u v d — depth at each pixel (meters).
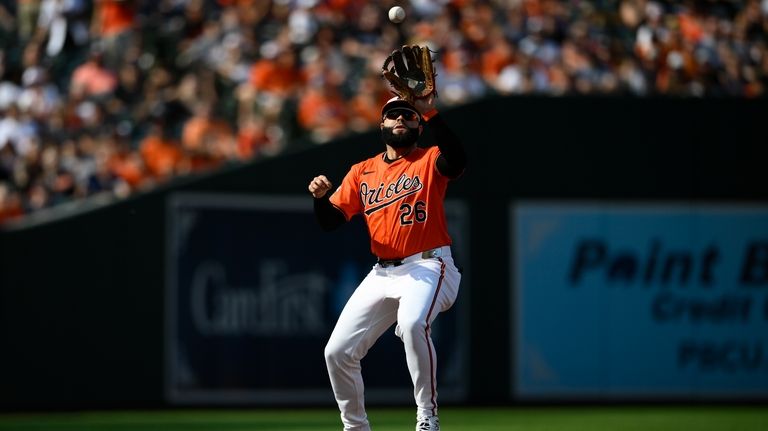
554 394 43.22
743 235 44.16
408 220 22.80
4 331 39.88
